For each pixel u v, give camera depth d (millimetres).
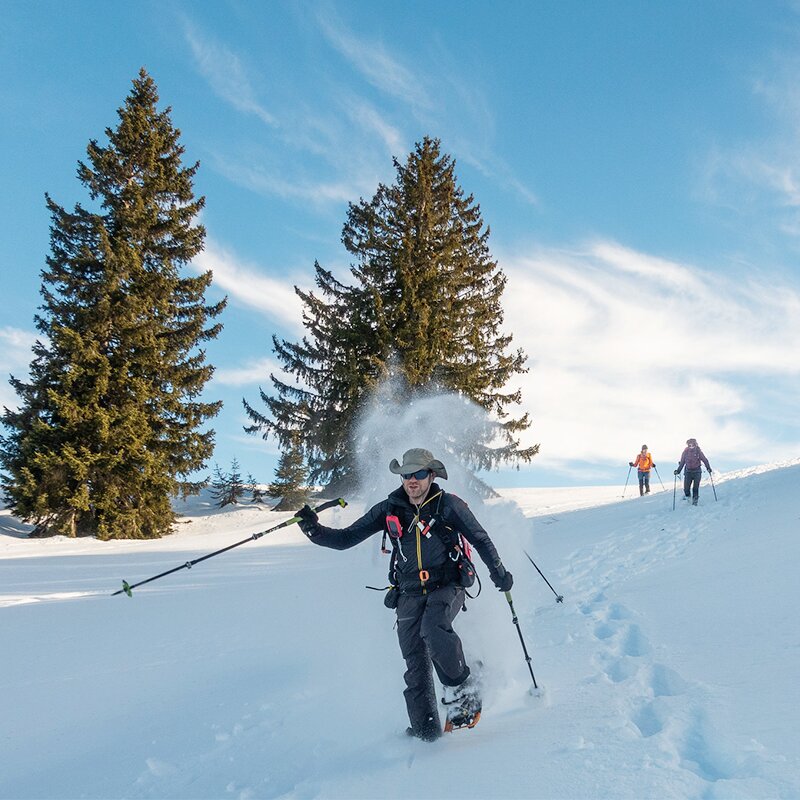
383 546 4020
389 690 4328
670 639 4582
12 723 3926
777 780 2318
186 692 4461
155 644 5918
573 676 4121
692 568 7484
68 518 25141
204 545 19281
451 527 3820
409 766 3016
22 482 25031
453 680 3539
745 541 8867
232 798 2932
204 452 27922
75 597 9391
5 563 14891
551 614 6316
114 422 25969
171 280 28797
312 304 30297
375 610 7016
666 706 3238
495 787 2582
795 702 3008
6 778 3219
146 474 25953
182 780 3146
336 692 4352
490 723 3520
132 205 28688
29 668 5137
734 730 2826
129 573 12430
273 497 35875
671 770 2502
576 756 2750
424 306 28156
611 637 4895
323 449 27906
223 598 8688
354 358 27375
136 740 3652
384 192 31484
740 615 4871
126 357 27109
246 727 3797
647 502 18531
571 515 18875
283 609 7559
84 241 27953
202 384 28484
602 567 8992
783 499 13109
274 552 15805
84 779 3197
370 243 30172
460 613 4844
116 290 26828
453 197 32281
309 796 2826
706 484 20203
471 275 31359
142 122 29547
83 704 4238
